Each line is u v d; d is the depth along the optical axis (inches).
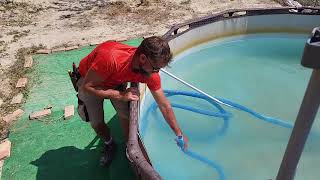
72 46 226.2
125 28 247.0
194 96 171.6
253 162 138.7
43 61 211.9
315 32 51.5
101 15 267.0
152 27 246.7
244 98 172.6
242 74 189.6
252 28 211.0
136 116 106.4
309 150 141.2
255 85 181.9
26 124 163.3
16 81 193.8
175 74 187.5
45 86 189.8
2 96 183.0
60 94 183.2
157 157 140.8
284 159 62.6
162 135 150.6
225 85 181.3
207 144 146.7
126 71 100.2
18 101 177.8
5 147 150.0
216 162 138.8
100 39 233.8
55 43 231.6
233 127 155.2
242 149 144.6
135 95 108.0
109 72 101.2
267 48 208.8
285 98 172.7
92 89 105.4
